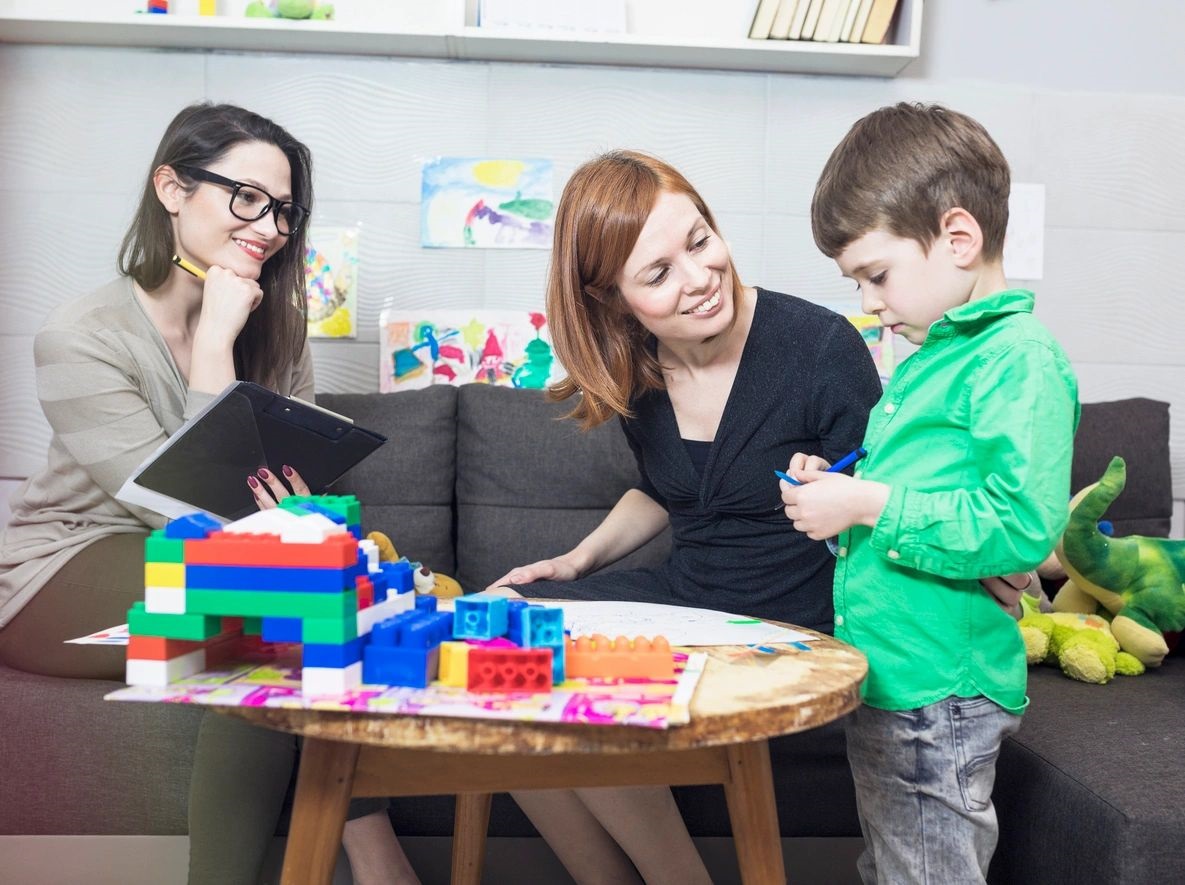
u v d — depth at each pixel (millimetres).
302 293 1628
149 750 1315
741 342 1285
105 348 1393
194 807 1099
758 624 982
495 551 1867
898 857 960
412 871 1279
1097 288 2275
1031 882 1131
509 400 1946
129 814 1316
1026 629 1551
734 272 1282
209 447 1089
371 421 1920
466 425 1944
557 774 753
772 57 2119
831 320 1279
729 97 2209
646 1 2186
